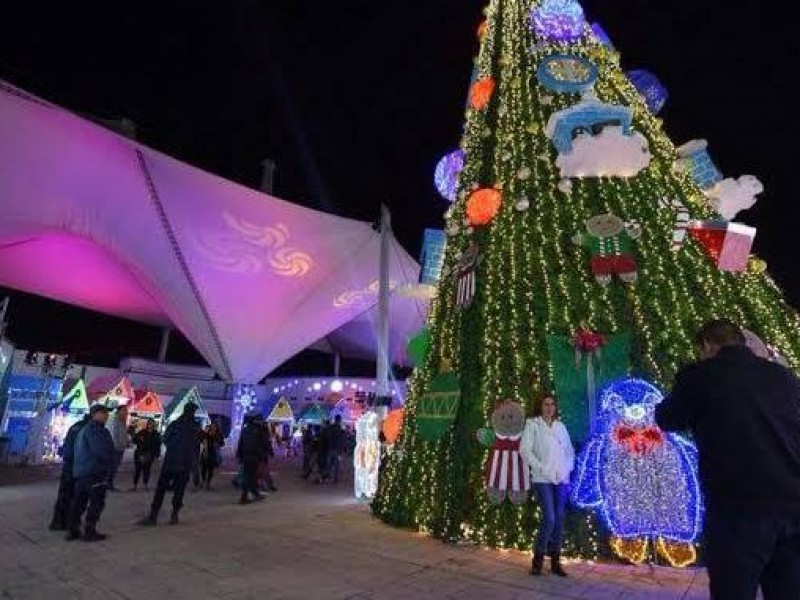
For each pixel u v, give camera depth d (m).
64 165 16.67
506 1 10.23
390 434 9.81
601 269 7.26
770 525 2.27
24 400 18.66
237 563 5.74
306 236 21.22
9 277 24.17
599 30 9.95
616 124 7.79
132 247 19.09
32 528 7.73
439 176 10.69
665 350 6.88
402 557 6.02
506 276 7.75
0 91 14.64
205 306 21.16
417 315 27.30
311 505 10.23
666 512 6.12
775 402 2.48
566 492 5.81
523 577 5.30
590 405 6.69
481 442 6.92
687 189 8.34
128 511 9.46
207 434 13.18
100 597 4.61
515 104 9.04
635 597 4.72
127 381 26.61
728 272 7.48
